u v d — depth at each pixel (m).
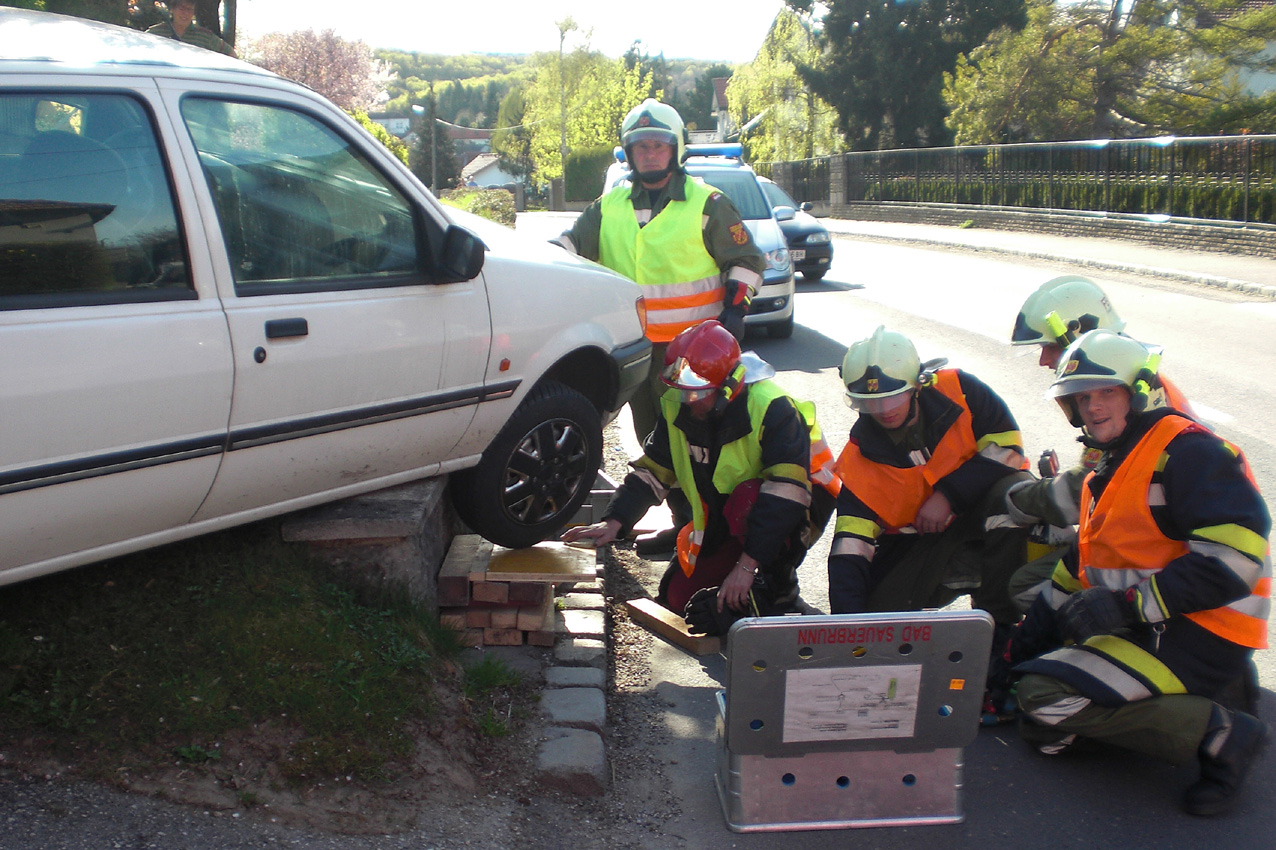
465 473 3.93
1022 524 3.72
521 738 3.30
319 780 2.81
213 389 2.89
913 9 33.66
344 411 3.26
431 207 3.53
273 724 2.90
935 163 27.05
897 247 21.27
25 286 2.59
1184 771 3.27
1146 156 18.81
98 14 6.50
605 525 4.12
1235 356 8.99
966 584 3.90
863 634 2.80
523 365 3.85
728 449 3.80
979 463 3.77
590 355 4.31
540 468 4.07
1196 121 26.45
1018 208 23.20
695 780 3.26
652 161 4.88
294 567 3.45
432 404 3.53
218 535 3.44
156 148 2.86
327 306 3.18
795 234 14.44
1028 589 3.68
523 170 83.69
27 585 3.05
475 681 3.52
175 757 2.75
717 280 5.02
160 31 5.52
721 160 11.97
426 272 3.51
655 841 2.94
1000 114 29.09
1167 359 8.91
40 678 2.82
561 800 3.08
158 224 2.84
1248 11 26.36
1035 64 28.19
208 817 2.62
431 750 3.05
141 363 2.73
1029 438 6.70
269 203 3.11
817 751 2.93
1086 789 3.19
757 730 2.88
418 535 3.63
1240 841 2.91
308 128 3.26
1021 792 3.18
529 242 4.28
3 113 2.60
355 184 3.35
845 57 34.72
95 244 2.71
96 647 2.94
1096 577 3.10
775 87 38.72
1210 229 16.58
